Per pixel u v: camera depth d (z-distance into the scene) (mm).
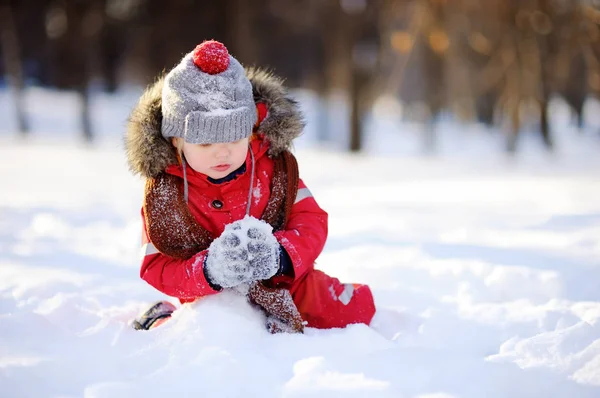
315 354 2023
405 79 19891
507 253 3656
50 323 2266
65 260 3701
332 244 4199
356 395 1721
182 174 2270
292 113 2352
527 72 14523
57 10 19156
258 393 1761
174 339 2055
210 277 2092
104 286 3096
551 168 12562
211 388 1771
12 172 9945
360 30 16609
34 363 1939
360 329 2195
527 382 1813
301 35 21922
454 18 15812
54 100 25797
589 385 1805
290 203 2350
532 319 2484
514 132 15305
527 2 13945
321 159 14031
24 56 24469
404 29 17016
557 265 3314
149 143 2211
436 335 2377
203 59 2125
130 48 22016
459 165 13227
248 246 2053
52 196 7148
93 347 2109
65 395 1789
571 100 19625
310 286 2379
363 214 5766
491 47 15500
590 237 4016
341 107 26719
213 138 2094
